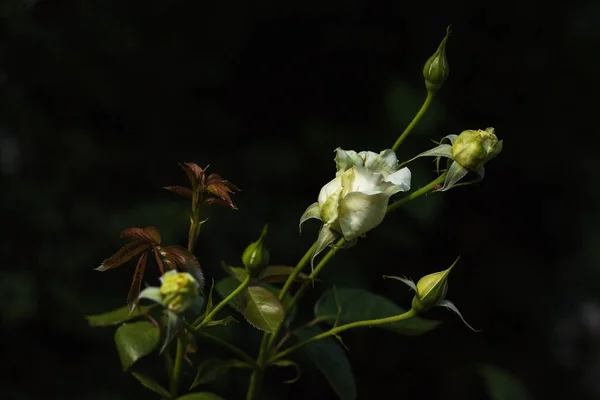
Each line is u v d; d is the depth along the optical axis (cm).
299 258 210
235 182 217
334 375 106
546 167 257
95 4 212
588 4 255
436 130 218
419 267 247
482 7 249
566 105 255
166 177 217
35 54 203
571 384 257
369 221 94
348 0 245
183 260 95
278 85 245
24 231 191
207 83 231
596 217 265
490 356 250
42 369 196
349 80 247
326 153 221
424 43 245
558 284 262
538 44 254
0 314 184
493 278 255
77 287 192
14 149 202
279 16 242
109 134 221
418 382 244
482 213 261
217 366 101
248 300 97
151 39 224
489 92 253
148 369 194
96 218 194
